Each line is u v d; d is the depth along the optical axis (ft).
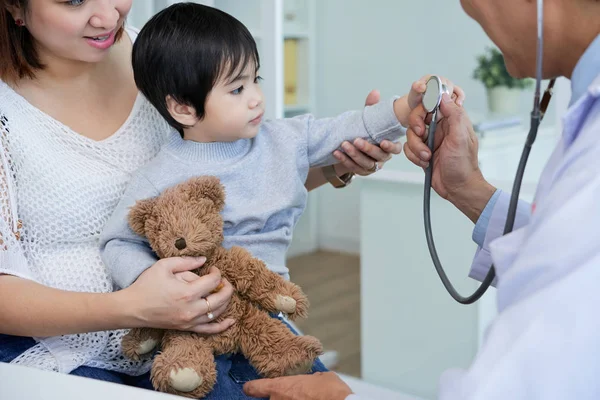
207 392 3.28
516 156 7.44
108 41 3.76
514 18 2.47
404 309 7.16
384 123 3.95
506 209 3.45
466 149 3.48
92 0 3.61
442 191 3.66
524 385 1.90
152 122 4.16
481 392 1.91
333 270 11.66
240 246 3.74
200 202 3.43
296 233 12.61
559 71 2.59
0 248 3.55
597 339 1.87
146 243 3.64
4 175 3.67
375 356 7.45
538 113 2.52
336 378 3.05
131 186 3.72
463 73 11.21
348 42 12.44
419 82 3.73
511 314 1.98
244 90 3.68
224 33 3.59
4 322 3.49
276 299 3.45
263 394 3.05
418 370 7.16
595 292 1.89
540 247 2.01
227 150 3.80
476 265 3.55
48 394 2.64
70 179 3.79
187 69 3.57
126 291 3.31
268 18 6.52
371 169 4.21
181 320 3.28
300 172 4.02
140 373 3.89
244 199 3.78
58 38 3.62
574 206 1.98
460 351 6.86
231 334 3.45
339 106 12.81
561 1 2.36
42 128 3.83
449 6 11.15
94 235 3.87
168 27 3.61
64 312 3.37
